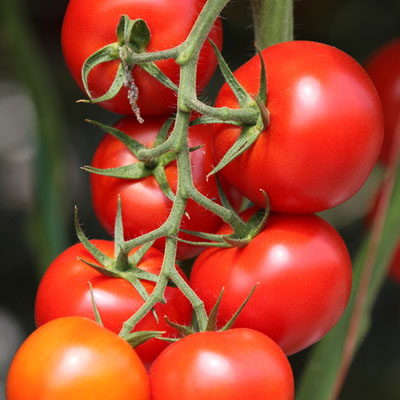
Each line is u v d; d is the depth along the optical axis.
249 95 0.48
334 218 0.93
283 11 0.53
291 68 0.48
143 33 0.49
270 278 0.48
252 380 0.45
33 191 0.70
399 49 0.66
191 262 0.56
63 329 0.45
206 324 0.47
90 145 0.99
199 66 0.51
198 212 0.50
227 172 0.49
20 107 1.10
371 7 0.94
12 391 0.44
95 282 0.49
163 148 0.47
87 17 0.50
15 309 1.01
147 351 0.48
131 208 0.51
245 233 0.49
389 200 0.56
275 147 0.48
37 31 0.99
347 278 0.50
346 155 0.48
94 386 0.44
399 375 0.92
